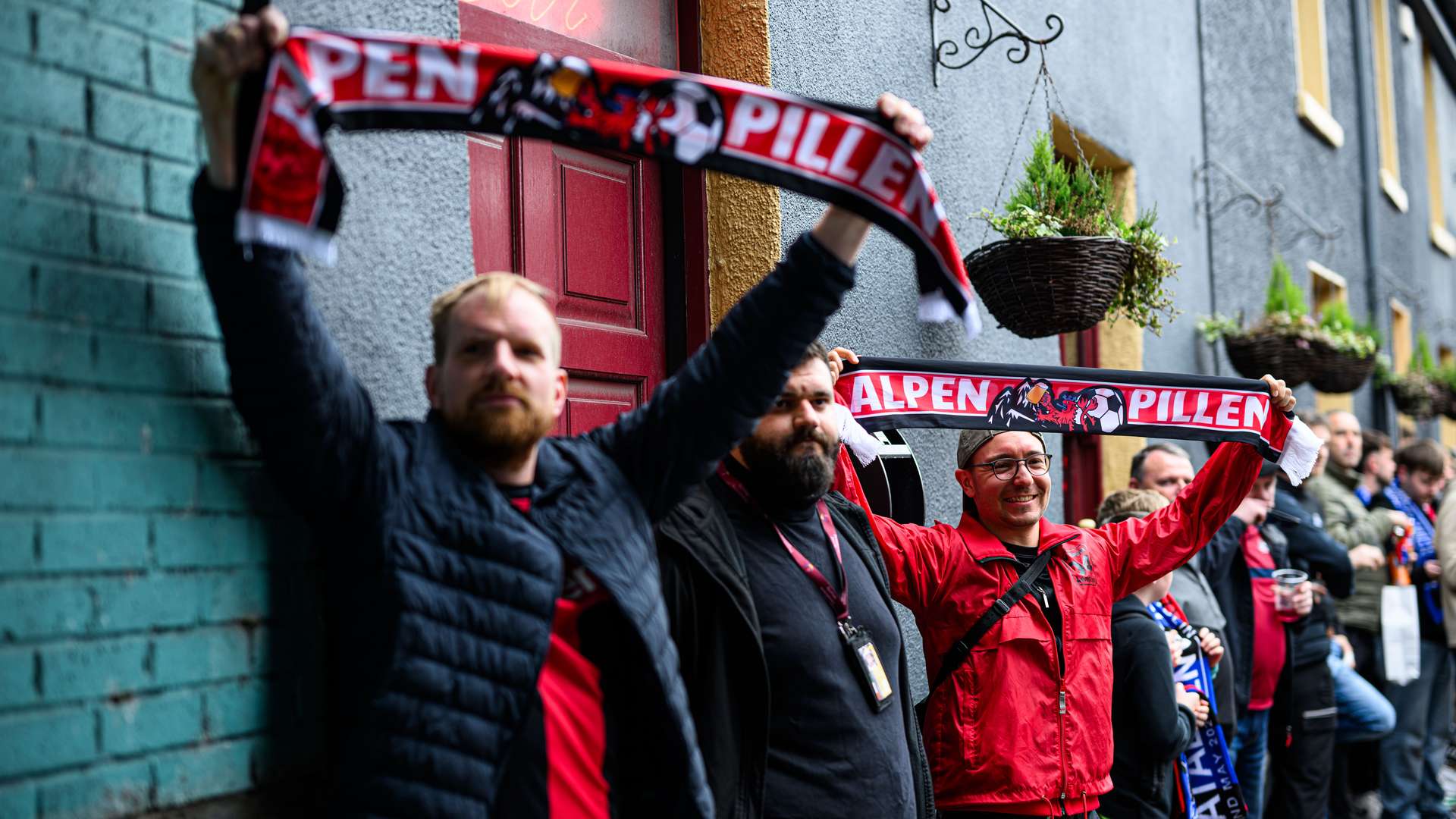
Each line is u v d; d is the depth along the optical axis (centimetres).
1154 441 656
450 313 191
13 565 160
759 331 206
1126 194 630
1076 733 308
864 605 255
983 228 476
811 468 246
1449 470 816
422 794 174
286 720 196
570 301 320
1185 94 721
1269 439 335
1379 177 1189
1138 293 457
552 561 188
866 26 406
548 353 192
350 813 175
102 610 170
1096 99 588
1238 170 809
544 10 314
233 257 165
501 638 182
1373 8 1261
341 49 169
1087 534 337
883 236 414
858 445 294
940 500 437
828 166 202
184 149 188
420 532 180
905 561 317
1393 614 589
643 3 351
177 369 184
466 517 184
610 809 197
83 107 173
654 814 204
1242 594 452
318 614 202
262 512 194
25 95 166
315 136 161
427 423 195
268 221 158
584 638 201
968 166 468
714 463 212
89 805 168
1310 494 570
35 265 165
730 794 223
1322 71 1029
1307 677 504
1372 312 1140
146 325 180
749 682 228
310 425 171
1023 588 312
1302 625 504
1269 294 715
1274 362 691
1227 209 770
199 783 182
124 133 179
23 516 162
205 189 164
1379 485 699
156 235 183
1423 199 1438
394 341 222
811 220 372
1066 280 405
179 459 182
